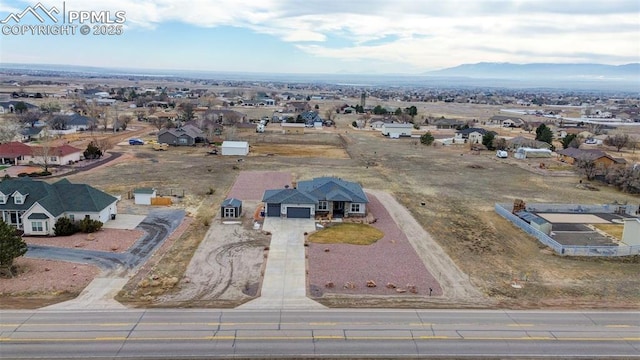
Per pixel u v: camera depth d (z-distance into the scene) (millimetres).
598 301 35688
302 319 31109
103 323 29891
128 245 44969
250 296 34781
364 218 55531
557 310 33656
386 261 42781
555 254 46312
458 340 28938
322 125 157750
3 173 74500
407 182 77188
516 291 37219
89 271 38656
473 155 108438
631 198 71312
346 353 27203
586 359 27453
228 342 27969
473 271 41281
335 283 37531
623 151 117312
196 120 137250
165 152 100062
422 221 55719
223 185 71188
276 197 54875
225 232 49562
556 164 97875
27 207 47250
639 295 37094
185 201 61344
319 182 60750
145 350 26938
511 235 51906
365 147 115625
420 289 37000
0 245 35656
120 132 127250
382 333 29500
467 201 66188
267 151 105188
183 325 29875
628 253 46156
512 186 77438
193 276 38312
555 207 62812
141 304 32938
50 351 26562
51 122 121188
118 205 58562
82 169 80125
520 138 116625
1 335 28078
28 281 36281
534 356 27562
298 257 43000
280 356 26750
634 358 27625
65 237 46406
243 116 156625
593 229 54938
